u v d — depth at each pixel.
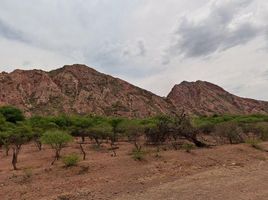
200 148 26.98
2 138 34.59
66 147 34.00
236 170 19.91
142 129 36.84
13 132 37.94
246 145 27.38
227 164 21.64
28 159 27.47
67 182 16.69
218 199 13.88
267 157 24.09
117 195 15.00
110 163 20.11
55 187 15.98
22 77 165.25
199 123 41.72
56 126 53.28
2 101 145.25
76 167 19.09
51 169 18.94
